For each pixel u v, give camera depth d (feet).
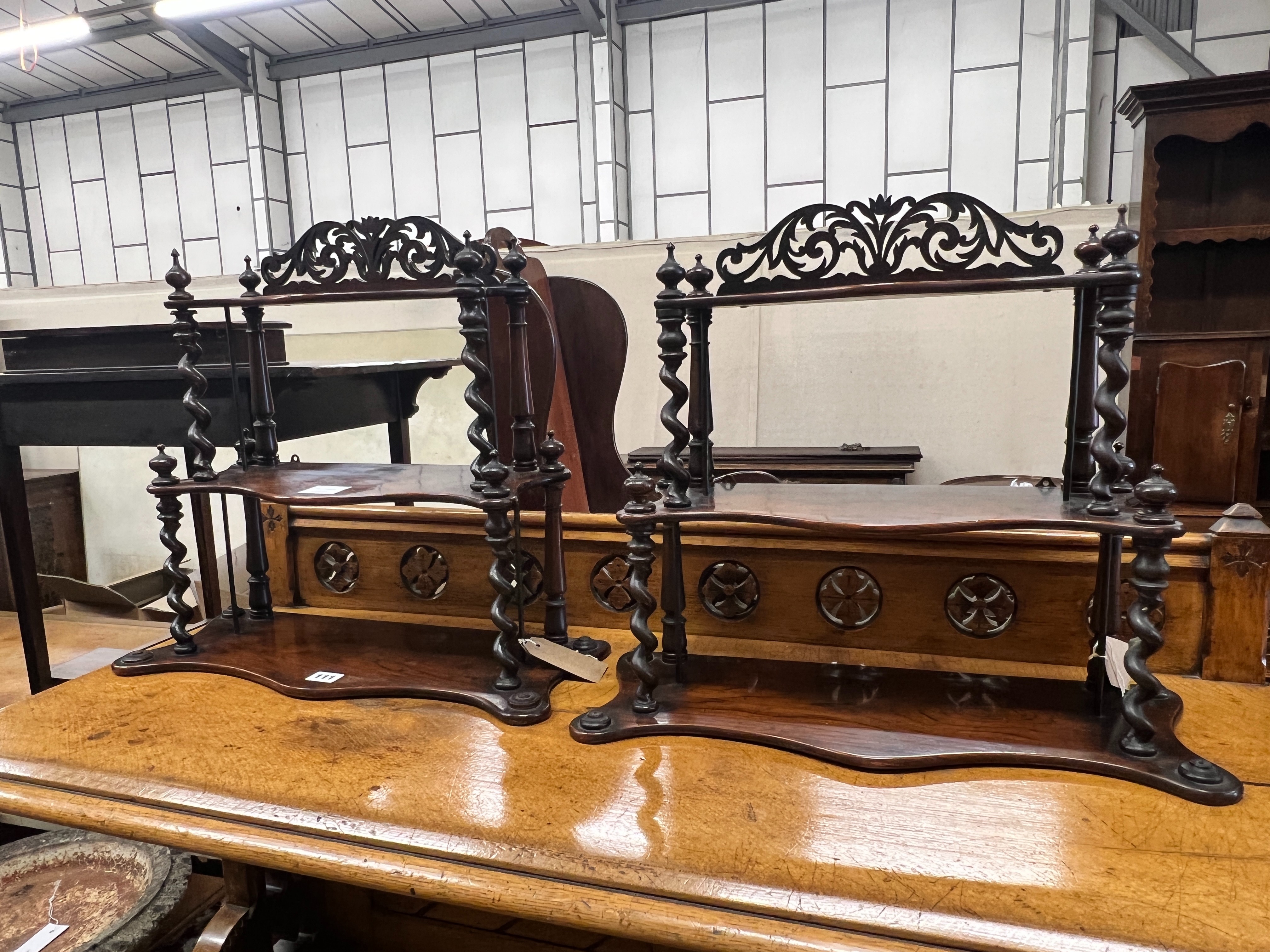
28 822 3.69
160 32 16.76
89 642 5.33
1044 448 7.11
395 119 18.16
